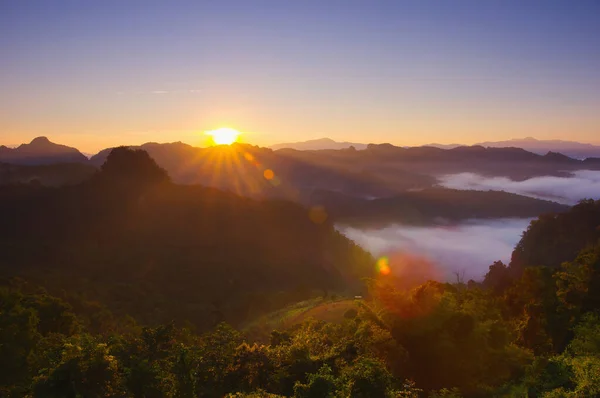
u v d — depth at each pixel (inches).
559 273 1242.6
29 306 1430.9
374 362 617.6
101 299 3587.6
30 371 882.8
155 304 3577.8
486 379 813.2
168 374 743.7
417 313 849.5
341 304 2297.0
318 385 595.5
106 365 612.4
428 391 778.8
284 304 3528.5
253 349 784.9
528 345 1146.0
